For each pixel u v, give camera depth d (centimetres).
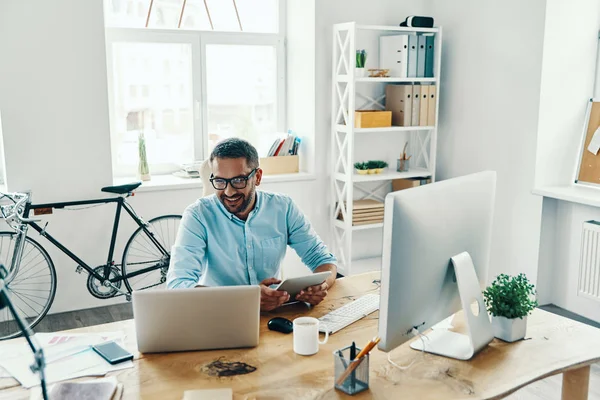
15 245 349
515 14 388
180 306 165
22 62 356
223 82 454
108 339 177
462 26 431
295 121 467
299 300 206
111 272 392
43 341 175
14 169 363
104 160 384
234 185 205
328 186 458
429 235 155
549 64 373
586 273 366
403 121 437
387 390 149
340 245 449
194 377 155
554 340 180
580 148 392
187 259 207
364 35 448
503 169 407
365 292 218
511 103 397
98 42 372
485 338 171
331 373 157
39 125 365
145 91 431
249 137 469
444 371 160
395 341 152
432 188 157
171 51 434
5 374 156
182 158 450
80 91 372
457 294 175
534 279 392
